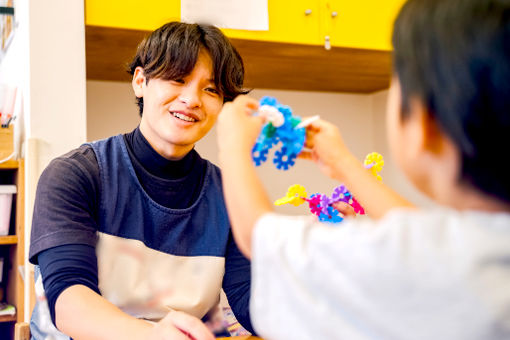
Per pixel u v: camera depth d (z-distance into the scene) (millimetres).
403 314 437
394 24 524
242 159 578
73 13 1364
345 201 954
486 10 460
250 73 1840
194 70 1040
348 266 462
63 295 870
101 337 824
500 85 443
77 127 1368
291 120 696
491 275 426
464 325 418
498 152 457
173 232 1114
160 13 1406
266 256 506
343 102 2148
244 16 1482
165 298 1093
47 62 1345
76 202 991
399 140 516
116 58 1591
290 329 483
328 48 1586
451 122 463
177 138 1054
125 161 1098
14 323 1534
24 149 1433
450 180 490
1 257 1672
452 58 459
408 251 447
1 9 1664
